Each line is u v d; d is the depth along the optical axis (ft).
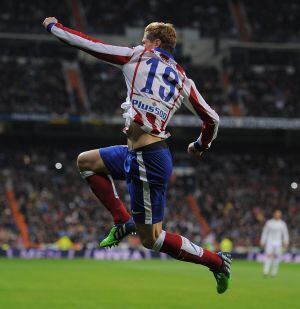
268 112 290.97
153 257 251.39
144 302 95.30
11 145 303.89
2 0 306.96
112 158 46.01
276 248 165.89
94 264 203.21
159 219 45.14
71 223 261.24
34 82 294.46
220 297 105.29
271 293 116.06
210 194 293.64
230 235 270.26
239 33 320.29
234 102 298.56
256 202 292.40
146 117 43.73
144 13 325.83
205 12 330.75
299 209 291.17
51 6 312.91
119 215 46.11
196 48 323.98
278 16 332.80
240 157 318.86
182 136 311.88
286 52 326.03
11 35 299.58
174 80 44.11
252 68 324.19
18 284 123.24
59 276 146.92
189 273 170.09
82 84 299.79
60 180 288.92
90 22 316.19
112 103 291.38
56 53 312.29
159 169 44.34
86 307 87.86
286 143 321.73
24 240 253.65
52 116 276.00
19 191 277.23
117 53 43.19
